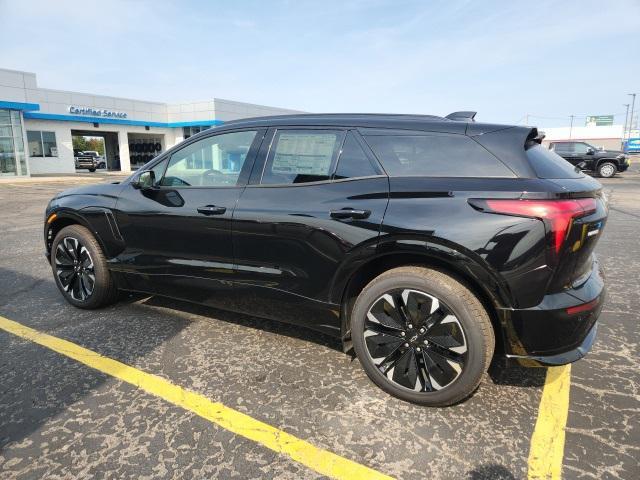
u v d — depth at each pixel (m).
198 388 2.64
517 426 2.29
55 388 2.64
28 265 5.53
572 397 2.56
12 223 9.10
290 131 2.96
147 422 2.32
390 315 2.49
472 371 2.29
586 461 2.04
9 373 2.81
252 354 3.07
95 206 3.65
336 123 2.84
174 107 37.41
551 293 2.20
